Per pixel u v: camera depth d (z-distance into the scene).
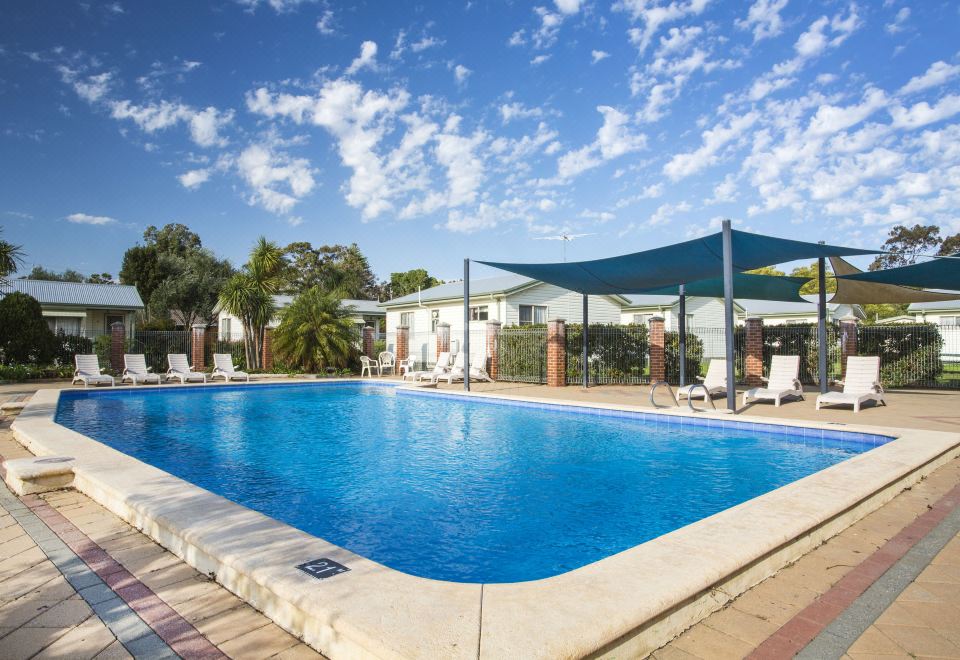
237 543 3.06
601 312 27.72
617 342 17.62
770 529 3.27
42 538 3.70
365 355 22.53
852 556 3.35
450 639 1.98
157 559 3.30
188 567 3.18
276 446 8.34
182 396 15.34
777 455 7.54
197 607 2.67
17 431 7.60
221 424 10.61
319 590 2.43
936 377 15.41
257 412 12.35
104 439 8.98
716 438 8.72
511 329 18.73
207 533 3.23
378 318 36.56
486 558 4.06
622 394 13.88
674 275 12.59
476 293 24.36
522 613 2.20
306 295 21.23
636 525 4.76
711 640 2.35
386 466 7.00
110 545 3.55
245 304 21.03
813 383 16.47
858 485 4.33
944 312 29.66
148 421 10.98
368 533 4.59
